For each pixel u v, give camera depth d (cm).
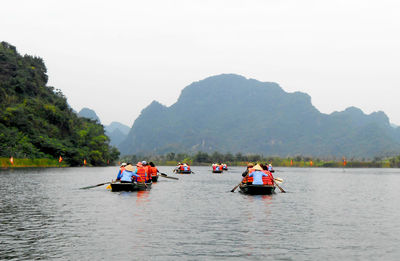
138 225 1238
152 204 1819
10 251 891
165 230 1157
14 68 12431
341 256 880
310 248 952
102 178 4150
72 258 837
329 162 17550
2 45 13500
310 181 4478
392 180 4962
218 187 3072
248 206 1795
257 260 837
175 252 895
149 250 911
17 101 10719
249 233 1128
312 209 1730
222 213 1542
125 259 834
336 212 1644
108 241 1001
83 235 1073
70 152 9731
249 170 2605
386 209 1775
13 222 1278
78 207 1675
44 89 13112
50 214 1463
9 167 7475
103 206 1712
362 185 3772
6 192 2362
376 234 1141
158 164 19788
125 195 2250
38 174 4869
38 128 9962
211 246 959
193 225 1250
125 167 2588
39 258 834
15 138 8431
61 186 2888
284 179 4975
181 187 3025
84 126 13275
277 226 1255
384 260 850
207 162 18888
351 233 1152
